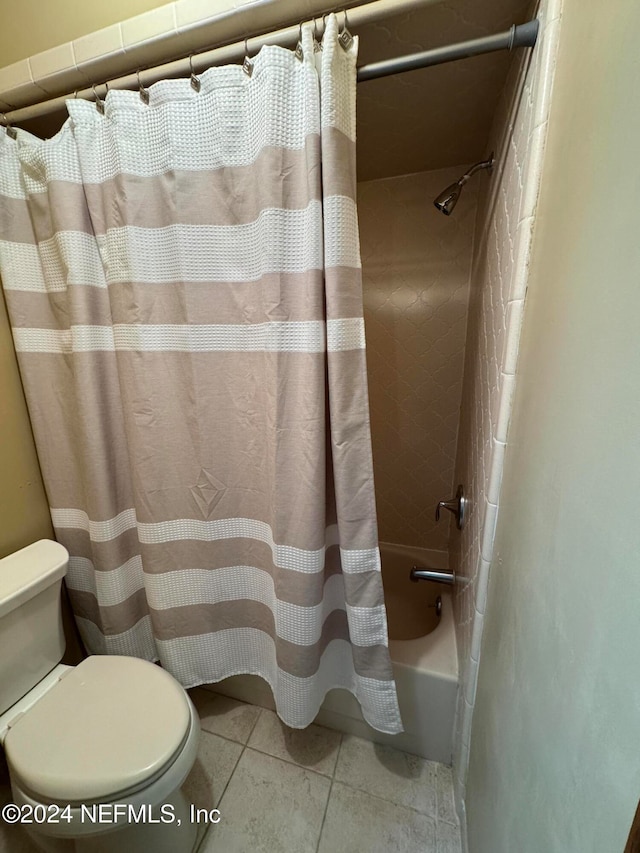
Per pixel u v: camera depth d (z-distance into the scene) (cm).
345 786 111
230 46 77
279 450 89
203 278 89
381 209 156
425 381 167
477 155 133
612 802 28
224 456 101
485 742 73
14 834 99
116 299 94
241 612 116
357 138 120
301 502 90
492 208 102
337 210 74
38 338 108
